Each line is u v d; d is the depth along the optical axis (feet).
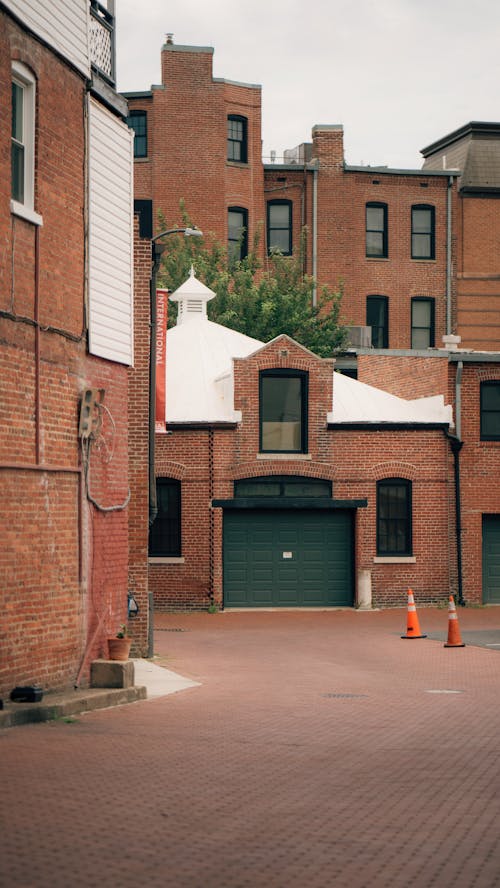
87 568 56.34
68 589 54.03
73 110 55.88
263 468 119.85
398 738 43.01
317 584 121.70
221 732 44.01
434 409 127.13
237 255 171.83
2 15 48.03
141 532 77.36
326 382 121.70
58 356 53.67
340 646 84.43
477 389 126.72
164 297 87.30
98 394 57.21
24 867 24.35
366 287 180.14
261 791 32.91
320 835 28.04
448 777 35.37
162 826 28.35
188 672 67.26
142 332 79.56
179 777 34.55
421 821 29.63
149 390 79.30
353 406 125.29
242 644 86.48
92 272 58.08
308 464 120.67
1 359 47.80
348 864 25.54
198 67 173.68
